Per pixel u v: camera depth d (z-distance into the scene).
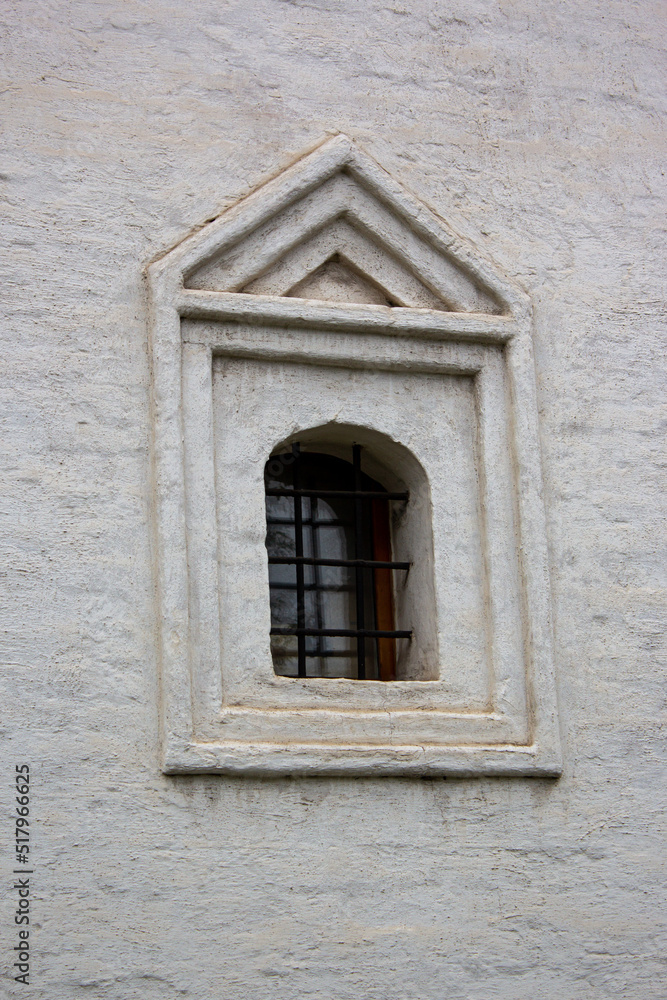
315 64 5.63
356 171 5.45
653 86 6.08
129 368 5.07
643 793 5.20
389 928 4.80
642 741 5.26
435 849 4.93
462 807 5.00
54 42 5.33
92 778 4.66
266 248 5.30
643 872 5.11
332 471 5.64
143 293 5.16
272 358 5.26
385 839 4.89
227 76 5.50
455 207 5.64
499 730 5.11
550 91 5.92
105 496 4.92
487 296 5.56
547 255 5.70
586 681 5.27
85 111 5.29
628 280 5.77
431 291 5.51
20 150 5.18
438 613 5.22
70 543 4.84
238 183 5.38
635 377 5.66
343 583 5.57
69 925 4.52
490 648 5.22
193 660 4.86
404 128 5.67
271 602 5.44
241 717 4.85
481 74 5.84
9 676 4.67
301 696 4.98
